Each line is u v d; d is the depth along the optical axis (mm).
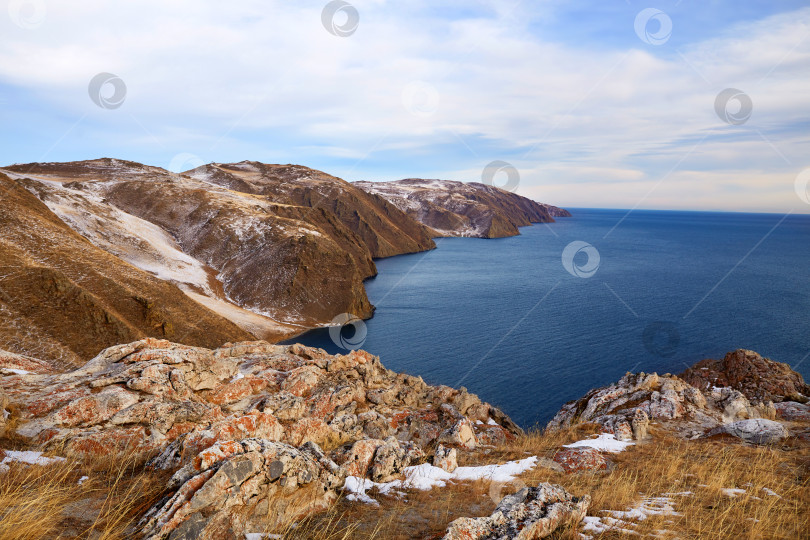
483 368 63125
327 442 12062
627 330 81938
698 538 7445
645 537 7477
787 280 135875
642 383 19938
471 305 108625
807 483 10414
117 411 10305
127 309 61625
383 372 20516
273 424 10117
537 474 11070
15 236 62219
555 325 86750
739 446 13750
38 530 5547
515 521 7488
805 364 62844
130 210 144250
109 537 5715
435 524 7668
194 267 111438
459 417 17125
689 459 12570
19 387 10852
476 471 11211
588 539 7410
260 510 7121
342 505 8320
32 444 8727
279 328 89438
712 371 24172
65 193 113000
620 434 14977
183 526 6086
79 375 11961
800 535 7629
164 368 12570
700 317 90438
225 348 19125
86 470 7977
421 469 10836
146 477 7789
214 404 13172
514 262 190875
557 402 50594
